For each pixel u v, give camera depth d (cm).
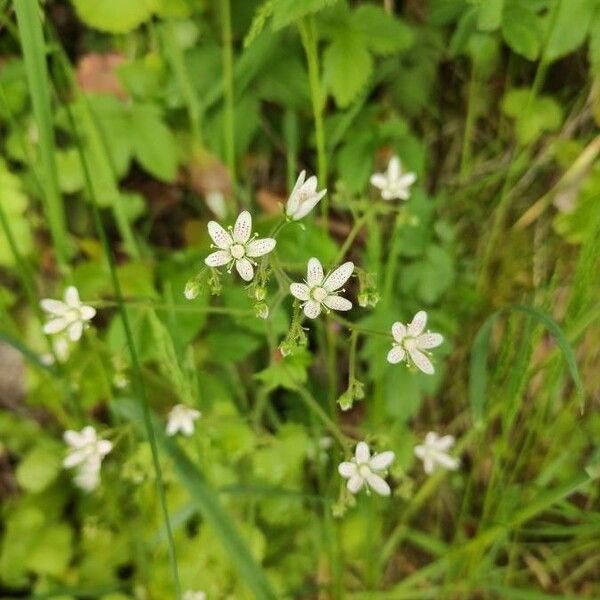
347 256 27
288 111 24
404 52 25
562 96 25
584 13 20
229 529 18
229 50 22
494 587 24
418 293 25
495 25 20
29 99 25
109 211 27
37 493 26
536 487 22
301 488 24
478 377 19
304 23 17
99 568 25
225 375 26
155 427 19
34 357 20
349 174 25
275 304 18
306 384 26
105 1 22
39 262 26
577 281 17
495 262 26
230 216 25
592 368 25
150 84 24
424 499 27
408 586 26
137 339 22
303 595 26
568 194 24
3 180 24
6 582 25
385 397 24
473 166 27
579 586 26
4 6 21
